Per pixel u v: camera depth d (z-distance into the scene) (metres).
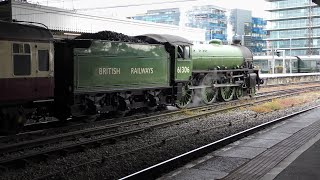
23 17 24.38
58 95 13.26
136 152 9.30
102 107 14.02
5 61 10.65
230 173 6.64
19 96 11.07
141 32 34.09
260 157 7.83
